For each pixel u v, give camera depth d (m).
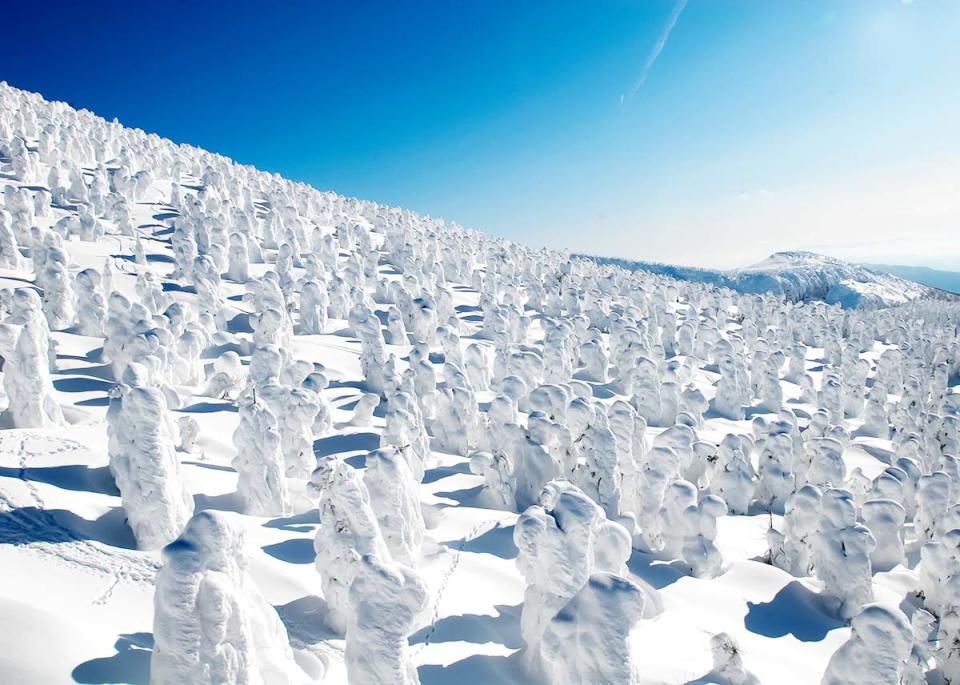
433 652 9.34
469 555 12.70
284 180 72.62
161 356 19.19
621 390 31.58
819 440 20.75
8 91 62.62
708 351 41.84
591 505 8.82
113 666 6.83
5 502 10.10
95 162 51.16
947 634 11.52
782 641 12.02
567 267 65.50
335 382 24.98
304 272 39.03
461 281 51.38
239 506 12.80
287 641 7.88
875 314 90.00
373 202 77.25
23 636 6.59
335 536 9.31
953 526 15.46
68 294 23.30
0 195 36.25
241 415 12.84
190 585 6.11
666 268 184.38
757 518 18.75
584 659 7.09
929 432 27.19
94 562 9.16
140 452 10.08
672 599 12.54
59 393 17.61
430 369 22.95
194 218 39.62
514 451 16.42
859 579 13.16
